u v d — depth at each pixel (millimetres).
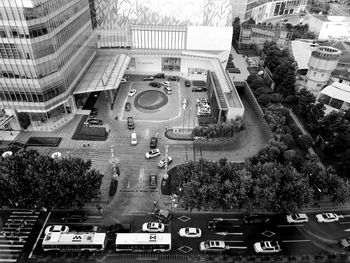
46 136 88250
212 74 110812
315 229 65438
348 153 74250
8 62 77688
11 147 80812
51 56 80562
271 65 121938
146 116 99812
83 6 100812
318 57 106812
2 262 57188
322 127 89375
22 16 70688
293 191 61812
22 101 85125
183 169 68438
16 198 61906
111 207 68375
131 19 122312
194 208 68938
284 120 91812
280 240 62688
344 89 103062
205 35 121625
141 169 78875
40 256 58312
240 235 63406
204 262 58250
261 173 65750
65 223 64562
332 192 64625
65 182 61500
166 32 121500
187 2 120688
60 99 89188
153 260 58281
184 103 105250
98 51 121438
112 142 87688
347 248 61062
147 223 63594
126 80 121562
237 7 176750
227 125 88062
